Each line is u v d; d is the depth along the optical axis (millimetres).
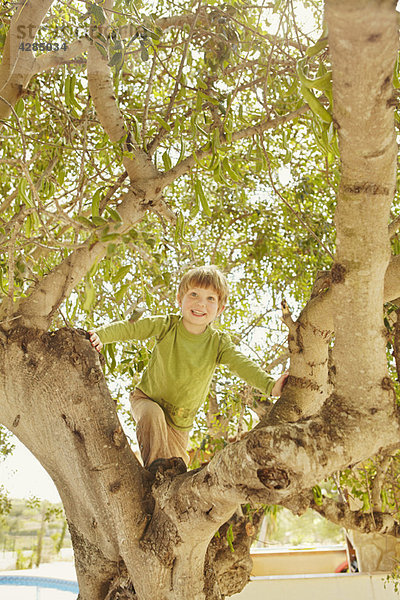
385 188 1433
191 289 2949
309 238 4691
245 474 1799
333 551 6305
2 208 3436
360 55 1093
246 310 4922
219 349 2984
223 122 2621
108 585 2494
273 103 3143
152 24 2500
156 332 2924
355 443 1771
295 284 4895
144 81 4031
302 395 2354
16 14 2412
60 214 1773
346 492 4363
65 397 2217
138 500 2266
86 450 2229
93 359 2318
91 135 4137
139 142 2613
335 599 4785
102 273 3818
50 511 6688
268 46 2912
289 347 2348
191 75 4148
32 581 7883
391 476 4180
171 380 2855
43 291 2369
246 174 4516
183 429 2900
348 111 1241
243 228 5227
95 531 2363
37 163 3561
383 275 1622
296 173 4938
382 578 4555
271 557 6250
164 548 2148
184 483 2135
